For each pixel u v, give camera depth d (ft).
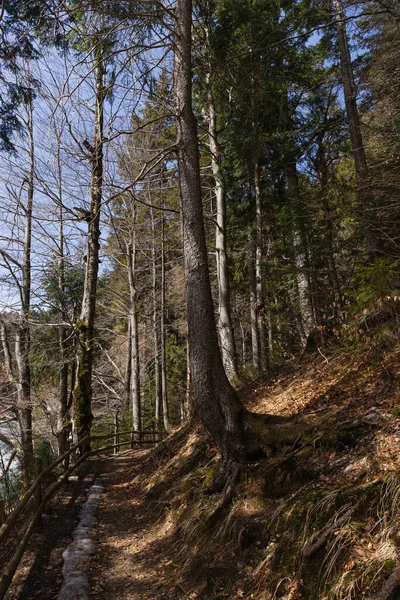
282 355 47.83
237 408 19.70
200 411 20.20
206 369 19.98
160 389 87.76
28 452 35.78
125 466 40.63
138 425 65.16
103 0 21.38
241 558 14.88
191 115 22.31
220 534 16.65
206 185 58.08
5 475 28.30
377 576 10.19
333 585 10.97
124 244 69.56
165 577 16.46
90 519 24.47
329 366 26.81
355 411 18.31
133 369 66.49
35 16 23.44
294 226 47.26
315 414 20.48
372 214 35.14
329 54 54.49
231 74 36.47
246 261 58.95
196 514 19.07
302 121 58.54
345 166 65.05
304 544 12.80
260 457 19.07
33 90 31.96
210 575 14.85
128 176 48.70
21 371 49.06
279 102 52.16
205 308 20.45
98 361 83.20
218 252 46.26
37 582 16.76
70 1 23.66
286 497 16.01
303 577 12.04
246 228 56.90
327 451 16.72
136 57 25.54
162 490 26.14
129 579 17.21
